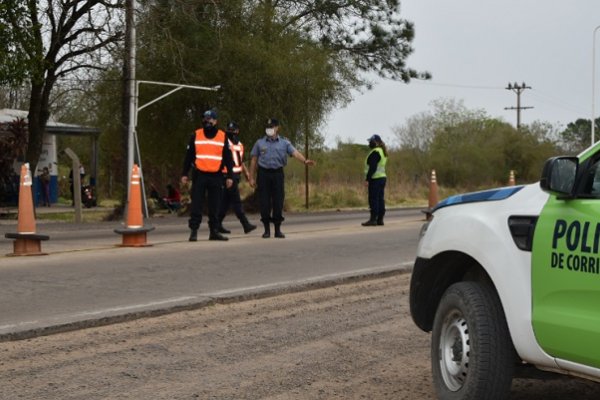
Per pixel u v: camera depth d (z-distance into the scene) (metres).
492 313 5.62
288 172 52.88
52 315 9.04
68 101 42.53
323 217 29.52
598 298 4.85
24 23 28.12
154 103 33.59
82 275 11.98
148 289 10.86
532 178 71.56
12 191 37.34
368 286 11.93
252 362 7.61
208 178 16.94
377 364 7.62
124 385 6.80
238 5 33.38
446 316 6.05
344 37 41.12
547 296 5.20
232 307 10.11
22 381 6.85
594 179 5.20
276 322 9.34
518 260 5.43
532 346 5.29
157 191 38.56
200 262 13.59
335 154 59.69
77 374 7.08
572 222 5.09
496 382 5.54
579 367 5.00
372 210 22.03
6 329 8.21
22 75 28.06
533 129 73.12
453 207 6.25
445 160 69.50
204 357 7.75
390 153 70.75
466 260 6.20
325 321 9.45
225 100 33.72
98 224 25.30
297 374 7.24
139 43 31.19
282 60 33.72
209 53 32.91
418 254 6.43
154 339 8.38
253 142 34.16
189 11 31.70
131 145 28.80
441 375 6.08
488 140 72.50
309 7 39.31
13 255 14.15
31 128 32.72
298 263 13.71
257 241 17.20
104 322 8.89
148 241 17.25
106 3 29.98
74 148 58.19
